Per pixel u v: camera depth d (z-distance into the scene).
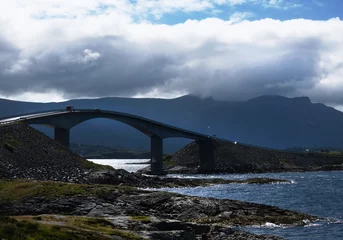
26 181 94.31
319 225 72.38
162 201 79.31
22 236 37.59
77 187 84.19
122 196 81.44
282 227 70.31
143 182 147.75
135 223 56.72
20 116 194.75
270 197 122.44
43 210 74.25
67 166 138.50
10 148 130.25
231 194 129.88
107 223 55.12
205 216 74.69
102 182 131.62
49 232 40.56
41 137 152.62
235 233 58.44
